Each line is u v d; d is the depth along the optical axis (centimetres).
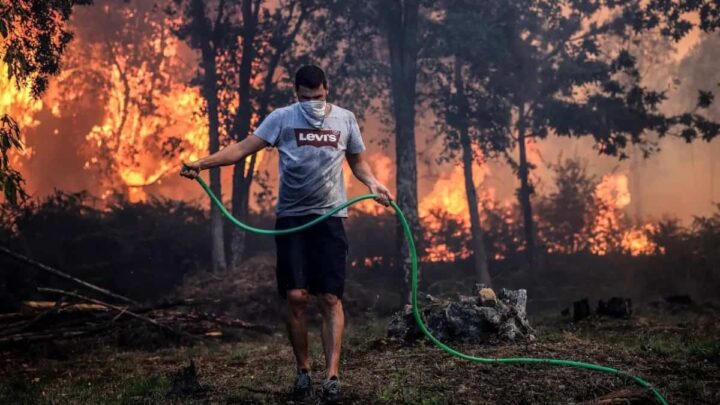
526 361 585
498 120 2606
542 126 2666
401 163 2250
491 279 2695
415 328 796
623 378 586
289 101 2530
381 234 2680
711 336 841
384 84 2900
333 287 547
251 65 2548
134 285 2083
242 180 2430
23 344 1110
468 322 775
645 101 2631
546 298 2462
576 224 3002
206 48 2386
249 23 2461
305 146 548
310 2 2550
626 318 1042
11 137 1043
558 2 2644
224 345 1169
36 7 1416
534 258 2652
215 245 2214
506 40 2522
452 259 2902
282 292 555
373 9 2489
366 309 1980
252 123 2583
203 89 2547
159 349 1155
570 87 2697
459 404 533
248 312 1827
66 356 1091
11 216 1995
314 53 2644
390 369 638
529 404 533
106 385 712
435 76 2784
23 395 690
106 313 1233
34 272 1795
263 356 834
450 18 2398
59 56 1483
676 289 2453
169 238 2241
